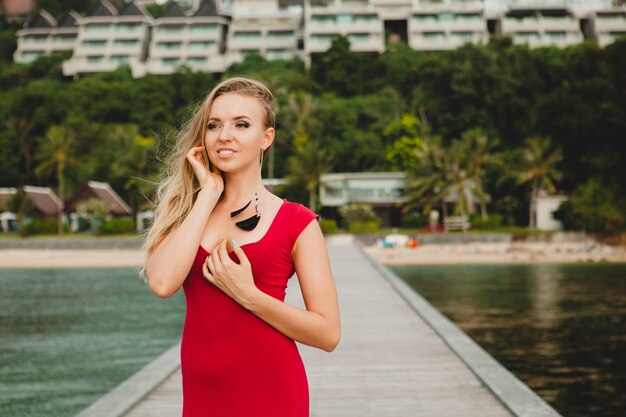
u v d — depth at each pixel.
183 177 1.76
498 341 13.91
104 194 55.28
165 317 16.94
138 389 5.12
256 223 1.63
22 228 50.00
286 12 89.62
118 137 61.75
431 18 84.88
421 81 70.94
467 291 25.12
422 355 7.02
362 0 88.38
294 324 1.57
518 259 42.66
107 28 90.06
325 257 1.67
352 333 8.51
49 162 56.94
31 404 8.51
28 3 113.06
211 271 1.55
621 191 52.72
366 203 54.75
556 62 65.81
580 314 18.36
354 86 73.25
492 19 88.31
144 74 85.69
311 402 5.19
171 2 91.62
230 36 88.25
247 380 1.57
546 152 52.00
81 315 17.39
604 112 55.25
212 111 1.68
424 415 4.75
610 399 9.12
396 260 41.41
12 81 85.62
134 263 38.78
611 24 85.81
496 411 4.79
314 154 52.34
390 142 63.97
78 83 77.81
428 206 51.16
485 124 64.56
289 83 72.69
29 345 12.86
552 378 10.41
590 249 46.22
